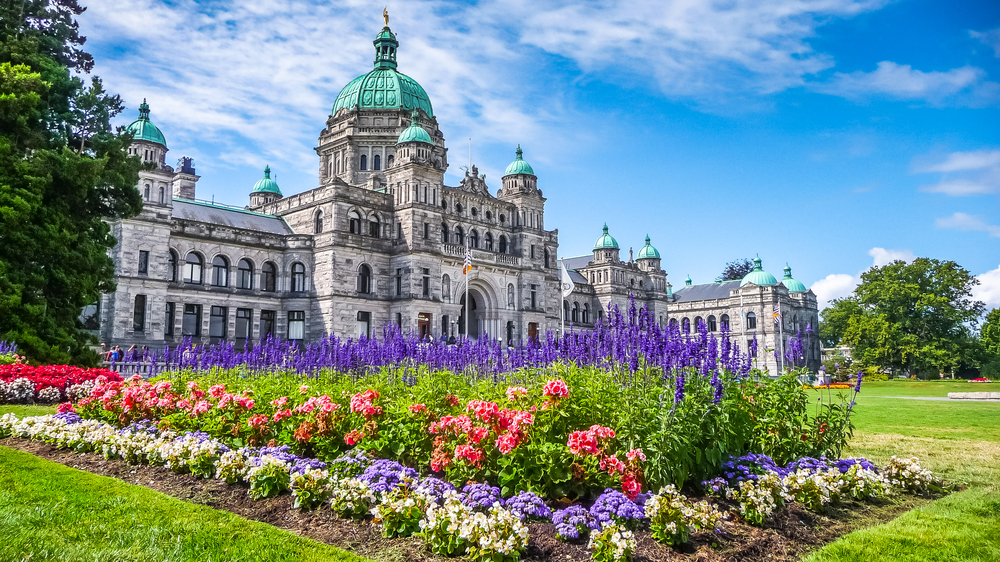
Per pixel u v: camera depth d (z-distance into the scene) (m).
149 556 7.79
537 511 9.26
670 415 10.37
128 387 16.52
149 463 12.81
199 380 21.06
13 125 30.52
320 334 56.66
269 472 10.63
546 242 78.25
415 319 59.41
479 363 18.58
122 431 14.22
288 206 63.59
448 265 64.44
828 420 13.52
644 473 10.04
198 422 14.65
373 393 12.60
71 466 13.16
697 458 10.47
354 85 77.19
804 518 10.33
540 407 11.13
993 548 8.90
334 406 12.48
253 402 14.04
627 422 10.39
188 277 52.56
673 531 8.63
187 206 55.78
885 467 13.10
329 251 57.03
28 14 34.78
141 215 48.56
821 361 120.00
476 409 10.43
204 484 11.51
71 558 7.64
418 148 62.81
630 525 9.11
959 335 93.75
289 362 23.50
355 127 72.69
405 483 9.87
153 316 48.47
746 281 111.31
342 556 8.08
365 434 12.13
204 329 52.56
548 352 15.38
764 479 10.37
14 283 29.11
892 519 10.73
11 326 28.86
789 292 119.69
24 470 11.87
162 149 53.31
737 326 111.06
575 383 11.98
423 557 8.31
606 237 98.50
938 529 9.82
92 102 34.19
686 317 118.38
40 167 30.25
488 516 8.80
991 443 17.92
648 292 103.06
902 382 72.75
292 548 8.25
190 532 8.70
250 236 56.31
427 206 62.22
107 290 35.06
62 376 24.17
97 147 34.34
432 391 13.58
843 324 101.88
